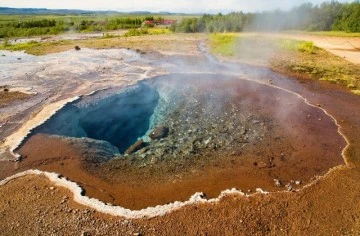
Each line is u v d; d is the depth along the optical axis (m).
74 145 9.51
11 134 9.95
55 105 12.03
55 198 7.13
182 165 8.95
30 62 19.83
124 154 9.81
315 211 6.88
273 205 7.02
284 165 8.81
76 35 38.34
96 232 6.16
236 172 8.48
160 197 7.34
